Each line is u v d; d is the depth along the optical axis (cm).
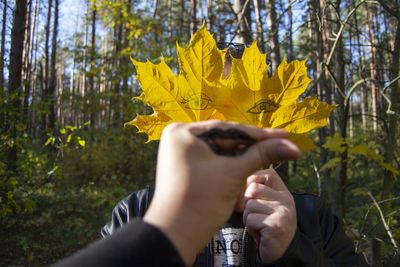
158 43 546
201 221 25
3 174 340
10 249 373
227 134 27
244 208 66
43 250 387
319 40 215
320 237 77
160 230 24
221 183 26
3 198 362
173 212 25
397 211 149
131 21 555
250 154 27
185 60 48
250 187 60
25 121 407
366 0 167
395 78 163
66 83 2745
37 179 419
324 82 233
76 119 1478
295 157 26
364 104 988
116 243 24
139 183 590
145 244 24
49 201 514
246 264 69
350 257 83
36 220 455
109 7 571
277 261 55
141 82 49
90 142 662
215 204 26
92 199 552
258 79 47
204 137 27
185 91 48
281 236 56
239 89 47
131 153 613
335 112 227
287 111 46
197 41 48
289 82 46
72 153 641
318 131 356
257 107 47
